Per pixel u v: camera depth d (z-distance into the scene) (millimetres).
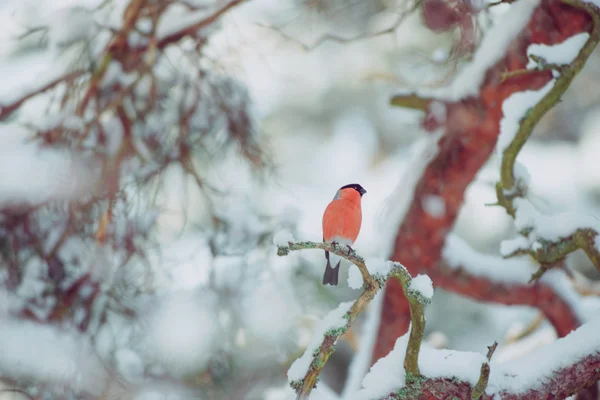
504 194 9031
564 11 9414
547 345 6484
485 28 10617
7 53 10930
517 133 8914
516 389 6047
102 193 9516
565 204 18297
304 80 17344
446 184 11219
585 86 17969
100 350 9188
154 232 10172
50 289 9195
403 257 11562
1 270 9133
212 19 10266
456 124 10812
